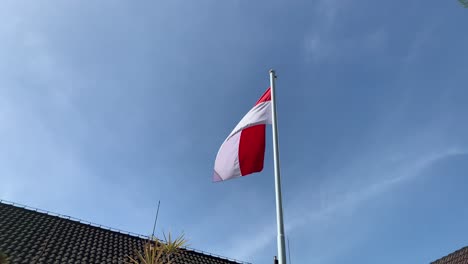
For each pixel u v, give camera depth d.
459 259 14.99
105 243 14.09
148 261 10.03
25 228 13.31
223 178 8.41
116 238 14.82
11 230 12.80
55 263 11.49
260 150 8.44
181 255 14.84
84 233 14.48
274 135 7.95
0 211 13.88
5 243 11.77
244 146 8.46
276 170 7.51
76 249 12.92
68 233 14.06
